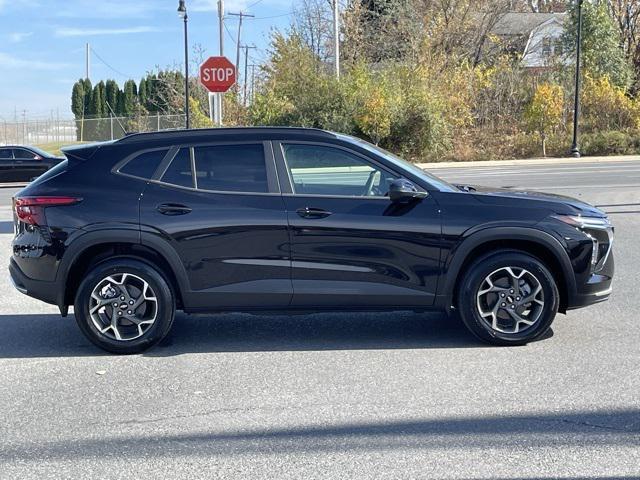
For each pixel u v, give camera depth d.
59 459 4.25
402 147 34.25
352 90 34.12
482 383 5.40
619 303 7.74
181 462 4.18
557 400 5.04
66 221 6.12
